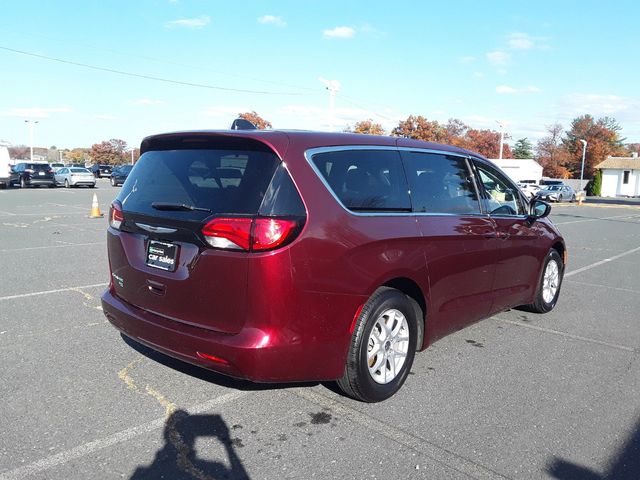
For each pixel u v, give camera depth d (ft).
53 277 25.39
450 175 15.55
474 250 15.55
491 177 17.54
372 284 12.21
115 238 13.51
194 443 10.94
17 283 24.03
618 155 288.51
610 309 22.59
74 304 20.66
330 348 11.66
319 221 11.30
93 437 11.05
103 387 13.37
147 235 12.51
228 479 9.78
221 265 10.94
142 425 11.59
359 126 156.76
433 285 14.08
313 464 10.30
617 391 14.06
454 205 15.33
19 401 12.51
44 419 11.71
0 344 16.15
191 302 11.50
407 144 14.48
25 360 14.96
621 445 11.37
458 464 10.45
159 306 12.19
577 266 33.68
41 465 10.03
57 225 47.37
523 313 21.57
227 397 13.04
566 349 17.26
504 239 17.10
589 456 10.91
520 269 18.45
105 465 10.09
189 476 9.82
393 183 13.50
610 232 57.67
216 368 11.27
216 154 12.02
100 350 15.84
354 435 11.42
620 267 33.63
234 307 10.92
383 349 12.89
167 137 12.94
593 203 146.20
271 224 10.69
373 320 12.30
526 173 189.78
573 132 294.46
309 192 11.36
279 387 13.69
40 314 19.26
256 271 10.64
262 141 11.36
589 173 275.80
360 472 10.08
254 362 10.76
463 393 13.67
